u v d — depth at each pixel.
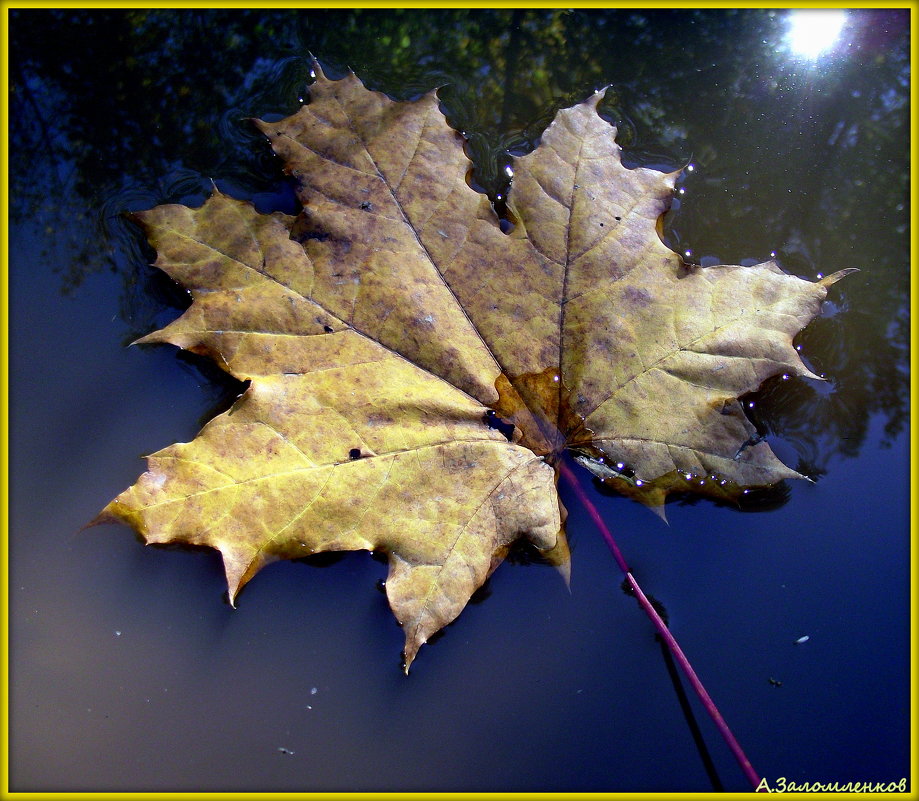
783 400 0.23
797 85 0.27
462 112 0.26
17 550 0.21
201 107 0.26
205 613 0.21
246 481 0.21
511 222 0.23
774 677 0.21
